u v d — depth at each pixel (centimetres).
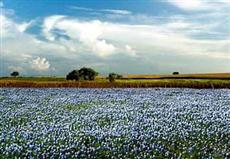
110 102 2659
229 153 1205
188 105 2439
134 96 3147
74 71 6372
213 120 1794
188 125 1667
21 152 1216
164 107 2345
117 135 1434
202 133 1488
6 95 3177
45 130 1552
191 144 1323
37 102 2642
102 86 5066
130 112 2103
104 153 1217
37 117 1939
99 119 1870
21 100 2769
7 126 1673
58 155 1191
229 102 2656
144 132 1502
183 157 1180
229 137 1464
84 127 1648
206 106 2384
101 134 1444
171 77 7956
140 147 1268
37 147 1254
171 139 1390
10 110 2214
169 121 1777
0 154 1205
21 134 1472
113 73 6072
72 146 1259
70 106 2412
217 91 3903
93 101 2717
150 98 2969
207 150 1259
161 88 4612
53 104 2522
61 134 1473
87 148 1242
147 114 2034
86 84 5025
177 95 3291
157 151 1236
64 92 3569
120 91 3816
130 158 1166
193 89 4350
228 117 1916
